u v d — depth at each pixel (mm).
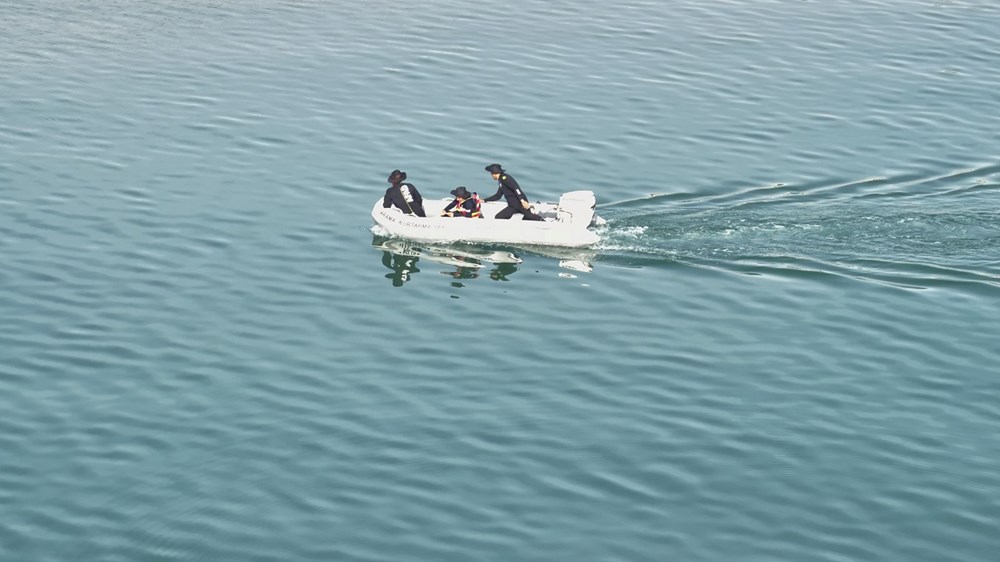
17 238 43844
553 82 57531
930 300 40562
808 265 42875
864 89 57875
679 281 42125
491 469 32250
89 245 43594
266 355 37406
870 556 29359
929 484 31844
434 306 40625
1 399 34750
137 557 29109
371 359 37344
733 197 47875
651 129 53469
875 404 35219
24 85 56219
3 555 29000
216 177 48844
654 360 37406
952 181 49281
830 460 32719
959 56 61812
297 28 63125
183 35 62062
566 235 44438
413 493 31312
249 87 56562
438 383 36156
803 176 49656
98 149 50844
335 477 31906
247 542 29578
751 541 29766
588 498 31156
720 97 56656
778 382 36250
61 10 65062
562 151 51438
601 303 40844
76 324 38719
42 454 32531
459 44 61344
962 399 35500
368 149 51312
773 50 61812
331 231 45312
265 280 41844
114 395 35156
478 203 45312
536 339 38625
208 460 32469
